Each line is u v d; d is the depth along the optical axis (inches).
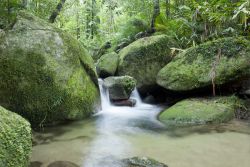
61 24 517.0
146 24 429.1
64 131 192.2
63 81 207.2
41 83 197.5
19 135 104.6
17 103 190.5
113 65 308.8
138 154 151.5
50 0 350.0
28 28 205.5
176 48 294.7
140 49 294.5
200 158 144.0
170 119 211.8
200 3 280.2
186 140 172.2
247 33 263.3
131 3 483.2
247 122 199.9
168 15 398.0
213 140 169.2
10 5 213.3
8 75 189.2
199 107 214.7
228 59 233.9
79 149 159.0
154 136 182.4
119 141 173.5
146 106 274.7
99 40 602.9
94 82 246.5
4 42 193.8
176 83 250.7
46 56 204.1
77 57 225.8
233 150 153.5
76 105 214.7
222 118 201.3
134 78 294.0
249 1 200.7
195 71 244.2
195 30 309.3
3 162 92.4
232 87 242.4
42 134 185.0
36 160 141.2
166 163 138.8
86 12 634.8
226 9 232.2
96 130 196.1
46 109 198.4
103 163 139.4
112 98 265.9
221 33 280.1
